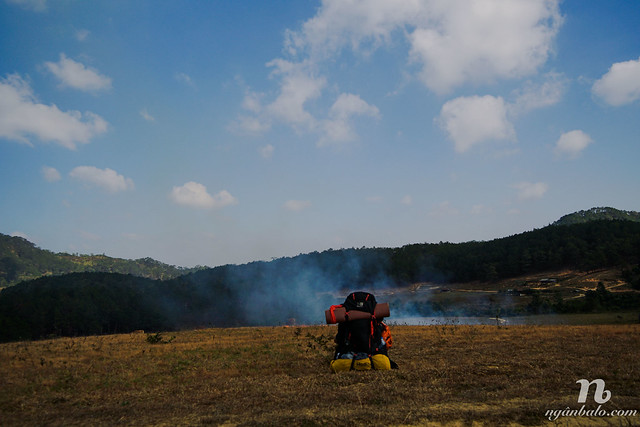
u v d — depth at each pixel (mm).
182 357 11086
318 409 5281
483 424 4695
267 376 7902
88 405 6426
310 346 11977
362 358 7742
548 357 8531
